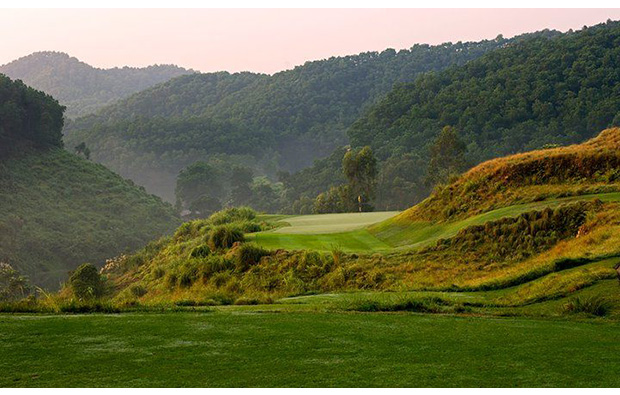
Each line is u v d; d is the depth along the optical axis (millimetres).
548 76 183125
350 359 9047
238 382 7934
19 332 11008
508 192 32750
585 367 8430
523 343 10008
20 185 168375
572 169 32812
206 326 11594
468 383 7750
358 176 91438
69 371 8484
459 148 93938
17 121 179250
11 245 135500
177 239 57125
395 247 30828
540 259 22531
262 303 17719
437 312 14039
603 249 19438
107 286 49938
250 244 30938
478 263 24625
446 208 33750
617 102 159500
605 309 13164
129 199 184750
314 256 28469
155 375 8281
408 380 7922
